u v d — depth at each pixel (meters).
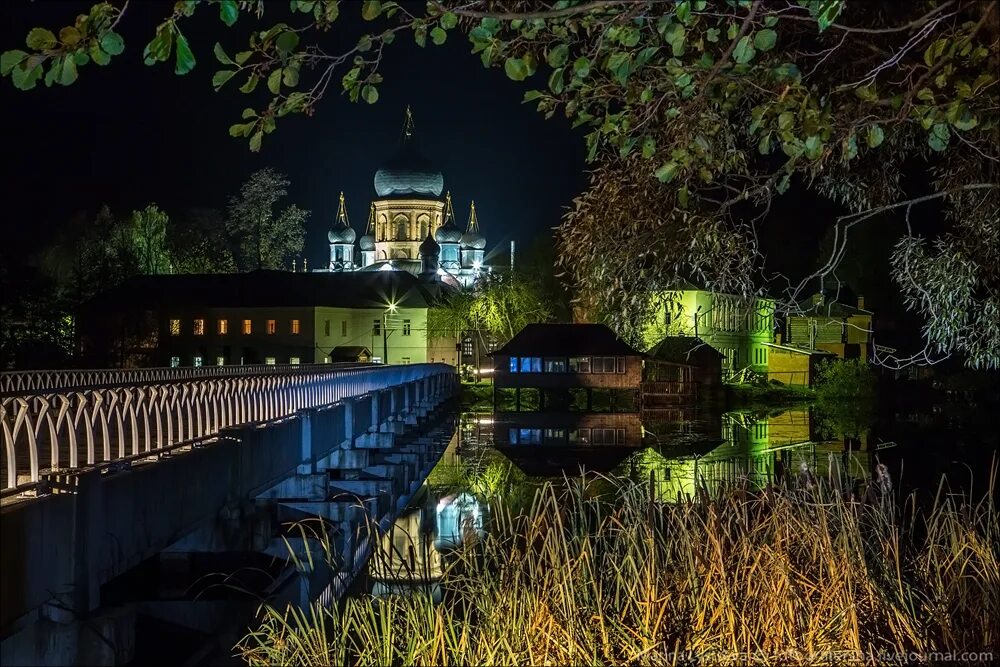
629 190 9.28
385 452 36.66
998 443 44.19
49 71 5.94
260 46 6.64
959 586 10.66
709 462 39.97
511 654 9.77
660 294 9.45
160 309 94.25
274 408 22.14
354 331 100.94
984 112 7.90
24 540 9.48
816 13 6.57
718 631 9.88
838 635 9.76
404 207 128.75
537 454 45.00
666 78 7.88
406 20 6.92
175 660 13.72
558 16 6.51
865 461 38.19
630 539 11.48
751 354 82.25
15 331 57.50
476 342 98.75
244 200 120.38
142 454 13.04
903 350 72.69
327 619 15.62
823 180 10.59
